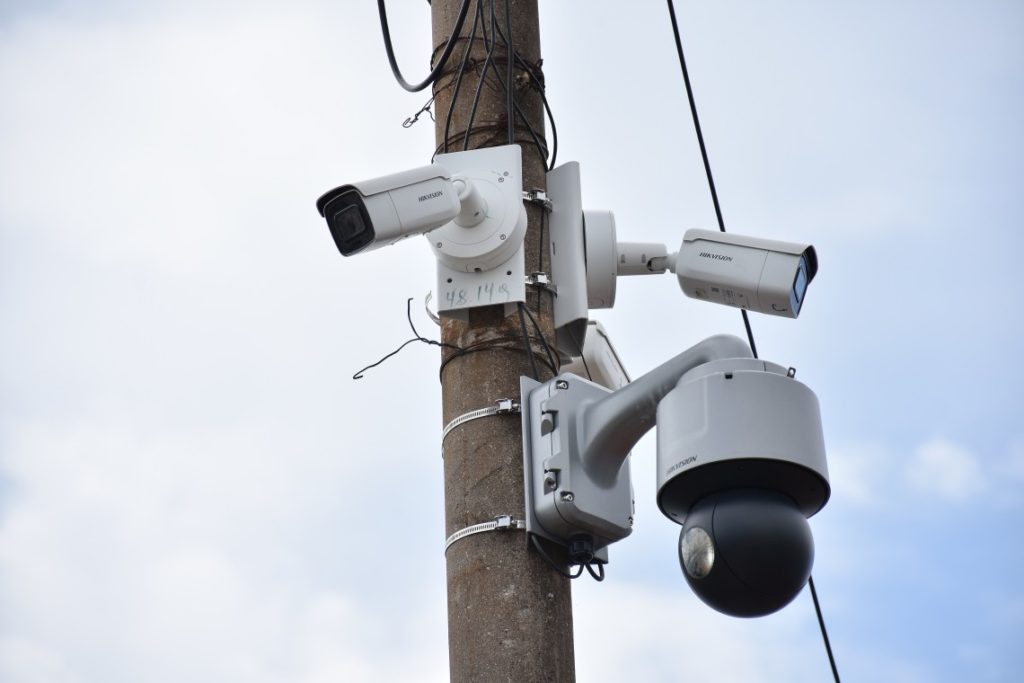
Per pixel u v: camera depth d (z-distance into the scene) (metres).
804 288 8.44
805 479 6.60
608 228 9.16
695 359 7.29
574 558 8.00
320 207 7.91
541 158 9.23
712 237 8.51
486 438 8.22
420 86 9.65
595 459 7.86
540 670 7.71
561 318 8.93
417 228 7.91
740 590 6.36
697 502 6.65
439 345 8.68
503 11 9.53
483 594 7.87
